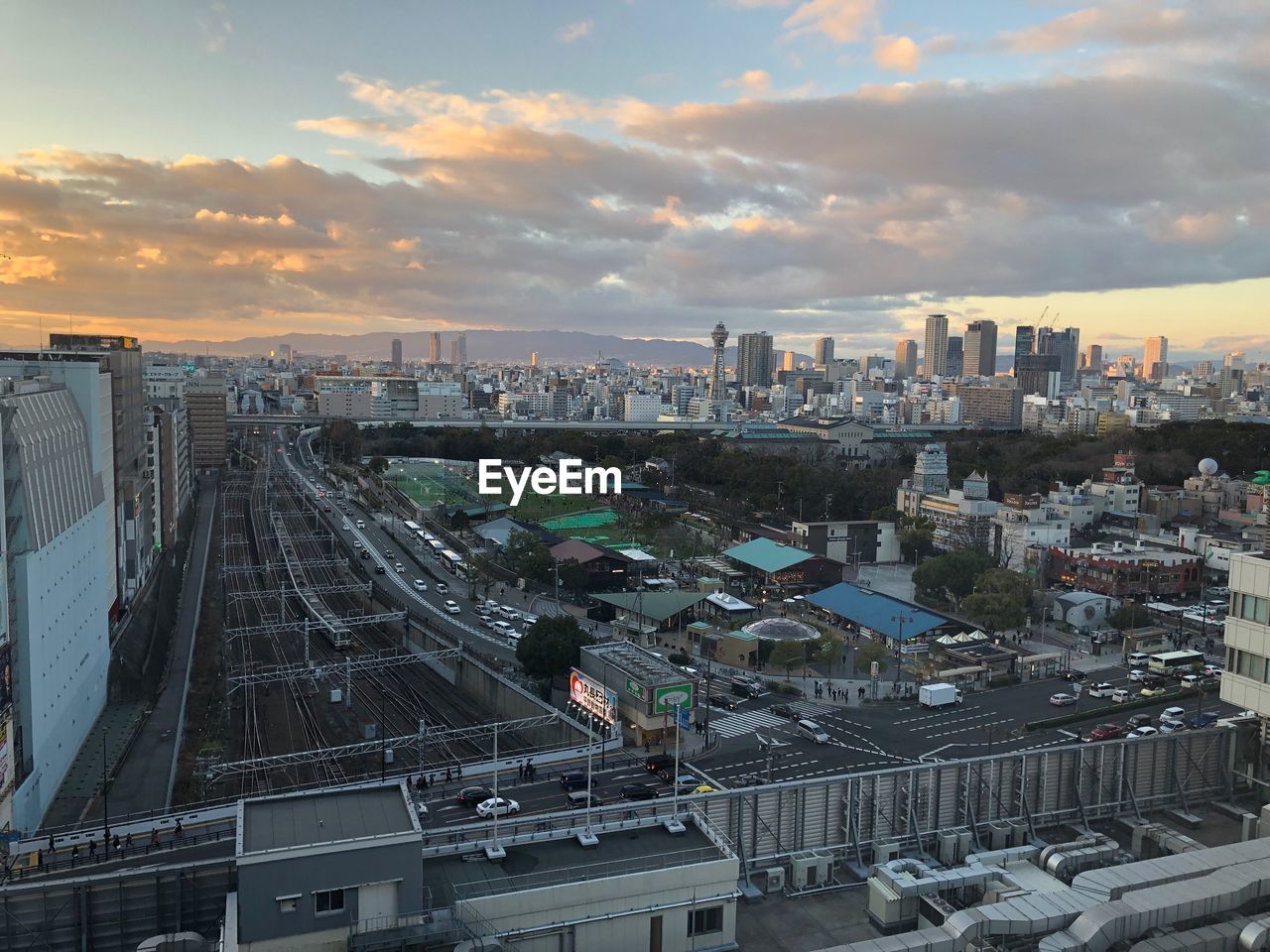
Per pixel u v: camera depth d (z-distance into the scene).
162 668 160.50
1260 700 72.12
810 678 151.00
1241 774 77.75
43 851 86.25
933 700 136.12
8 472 98.94
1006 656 152.50
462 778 109.31
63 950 51.91
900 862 63.06
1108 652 169.12
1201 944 48.09
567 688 141.00
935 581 191.50
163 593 196.00
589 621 181.12
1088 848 66.12
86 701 126.62
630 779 107.88
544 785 106.06
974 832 71.38
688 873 54.28
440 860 55.66
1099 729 125.31
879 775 70.56
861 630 174.00
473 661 149.50
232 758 121.75
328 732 133.00
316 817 50.47
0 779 90.00
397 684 156.12
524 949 50.22
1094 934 47.97
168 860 84.06
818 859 65.38
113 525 164.88
